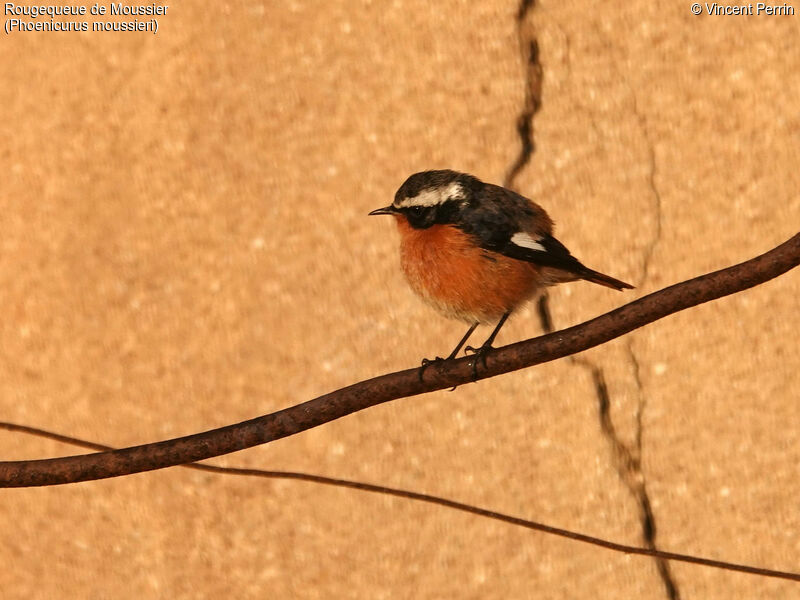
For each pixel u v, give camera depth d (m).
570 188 11.70
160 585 12.48
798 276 11.38
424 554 12.10
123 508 12.44
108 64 12.09
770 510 11.61
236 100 11.98
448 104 11.79
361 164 11.91
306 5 11.88
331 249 11.96
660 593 11.81
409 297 11.88
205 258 12.10
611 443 11.79
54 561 12.58
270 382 12.08
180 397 12.19
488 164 11.78
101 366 12.22
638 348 11.67
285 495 12.22
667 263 11.62
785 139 11.40
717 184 11.51
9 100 12.18
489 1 11.69
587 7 11.59
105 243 12.16
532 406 11.88
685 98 11.52
